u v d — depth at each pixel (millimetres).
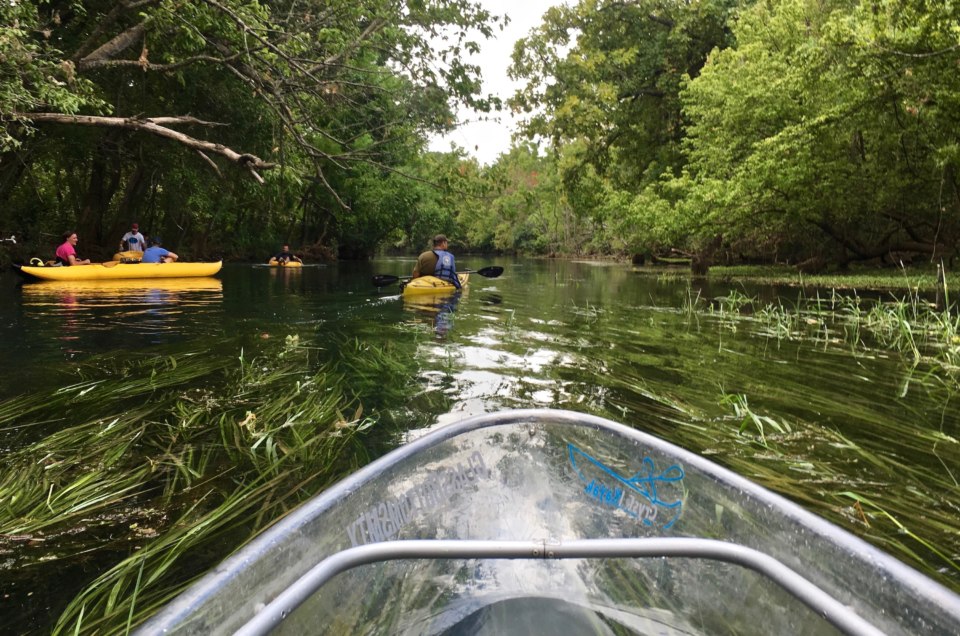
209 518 1731
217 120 10805
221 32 6570
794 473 2115
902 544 1623
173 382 3340
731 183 12016
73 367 3680
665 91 16938
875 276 12180
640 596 1055
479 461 1378
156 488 1982
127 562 1487
